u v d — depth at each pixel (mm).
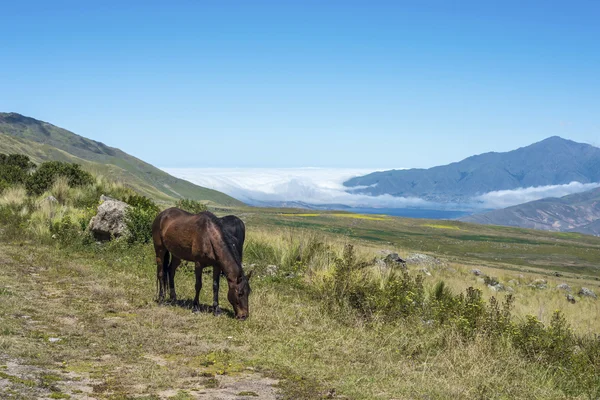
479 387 7121
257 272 15711
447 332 9820
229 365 7301
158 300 11250
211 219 10516
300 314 10906
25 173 31297
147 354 7617
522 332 10219
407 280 12938
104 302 10766
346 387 6574
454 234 180625
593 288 47156
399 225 193875
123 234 17953
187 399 5723
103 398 5621
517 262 105188
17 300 9945
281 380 6773
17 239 18234
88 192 27453
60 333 8211
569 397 7309
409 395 6535
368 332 9992
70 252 16734
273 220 106000
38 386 5707
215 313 10445
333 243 18469
